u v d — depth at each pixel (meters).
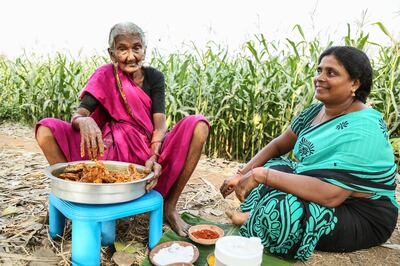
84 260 1.60
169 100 4.27
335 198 1.71
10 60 6.63
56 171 1.73
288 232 1.71
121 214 1.63
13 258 1.72
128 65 1.99
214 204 2.59
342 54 1.71
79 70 5.47
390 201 1.87
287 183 1.72
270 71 3.90
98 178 1.66
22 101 6.21
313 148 1.83
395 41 3.15
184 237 1.94
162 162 2.00
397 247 1.98
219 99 4.23
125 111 2.07
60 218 1.88
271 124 3.97
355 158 1.68
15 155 3.86
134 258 1.74
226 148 4.23
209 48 4.22
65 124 1.96
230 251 1.38
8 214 2.21
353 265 1.77
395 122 3.32
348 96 1.77
